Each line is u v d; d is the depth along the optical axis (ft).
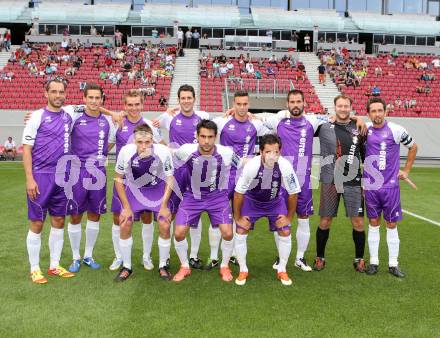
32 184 14.64
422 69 86.12
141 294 13.91
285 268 15.97
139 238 20.99
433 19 107.34
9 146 57.52
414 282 15.21
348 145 16.02
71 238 16.22
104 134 16.31
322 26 101.04
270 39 95.09
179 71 81.35
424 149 64.90
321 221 16.65
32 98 69.82
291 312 12.64
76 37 93.04
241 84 72.79
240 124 17.48
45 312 12.48
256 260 17.89
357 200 16.15
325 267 16.88
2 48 86.94
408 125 65.62
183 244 15.57
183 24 99.40
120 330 11.42
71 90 72.49
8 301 13.23
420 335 11.35
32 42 91.91
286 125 16.87
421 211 28.25
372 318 12.30
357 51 96.27
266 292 14.20
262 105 69.56
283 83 74.02
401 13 112.37
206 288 14.53
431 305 13.23
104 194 16.52
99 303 13.14
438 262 17.52
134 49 87.66
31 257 15.15
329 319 12.21
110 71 78.84
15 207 27.35
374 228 16.38
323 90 77.56
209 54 84.79
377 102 15.74
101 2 107.04
